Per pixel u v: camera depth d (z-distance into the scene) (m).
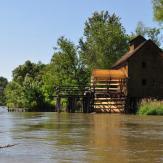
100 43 97.25
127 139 17.05
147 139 17.05
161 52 62.62
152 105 50.50
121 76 62.03
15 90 95.44
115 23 103.50
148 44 62.22
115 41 97.19
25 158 11.63
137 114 51.72
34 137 17.86
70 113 58.72
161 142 15.88
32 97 84.81
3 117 42.84
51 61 90.56
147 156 12.08
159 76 62.53
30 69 139.75
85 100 63.28
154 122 30.89
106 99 60.81
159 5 63.84
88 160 11.29
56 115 49.00
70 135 18.91
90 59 97.75
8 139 16.98
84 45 100.81
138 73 62.12
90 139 16.98
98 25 101.25
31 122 31.16
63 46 88.75
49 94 85.31
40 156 12.00
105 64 95.69
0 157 11.81
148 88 62.16
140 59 62.22
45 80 87.19
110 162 10.98
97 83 64.88
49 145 14.75
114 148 13.89
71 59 88.75
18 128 23.84
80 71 89.25
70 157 11.80
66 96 64.38
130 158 11.68
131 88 61.72
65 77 88.00
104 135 18.92
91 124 27.98
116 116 44.44
